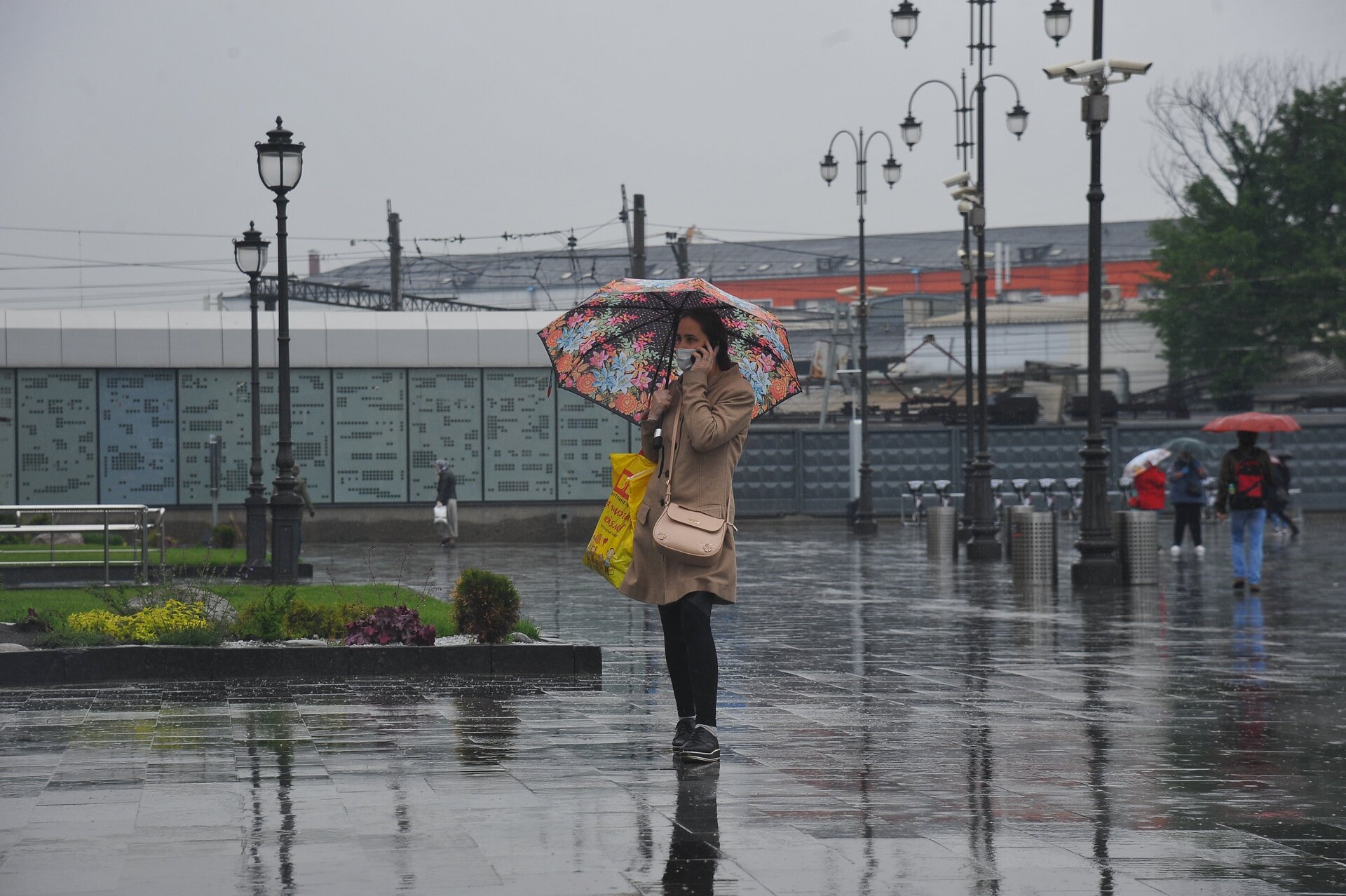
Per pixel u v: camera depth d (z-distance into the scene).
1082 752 8.78
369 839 6.25
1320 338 77.88
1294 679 12.57
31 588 21.50
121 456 39.72
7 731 9.40
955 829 6.52
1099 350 23.98
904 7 35.31
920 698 11.30
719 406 8.28
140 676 12.23
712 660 8.21
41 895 5.34
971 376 36.66
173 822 6.57
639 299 8.53
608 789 7.41
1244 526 22.48
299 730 9.46
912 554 33.81
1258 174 77.69
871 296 92.00
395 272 70.62
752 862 5.87
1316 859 6.01
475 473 41.50
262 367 40.50
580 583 25.12
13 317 39.06
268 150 23.02
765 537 42.12
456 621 13.67
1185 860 5.97
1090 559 23.88
